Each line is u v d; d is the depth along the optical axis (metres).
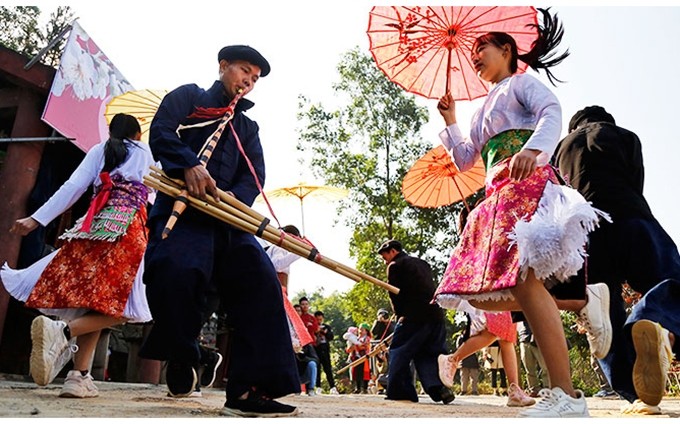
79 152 6.41
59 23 13.95
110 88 6.50
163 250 2.28
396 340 5.12
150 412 2.34
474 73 3.48
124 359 8.76
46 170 5.97
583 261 2.22
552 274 2.39
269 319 2.33
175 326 2.19
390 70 3.55
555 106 2.34
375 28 3.50
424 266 5.20
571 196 2.27
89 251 3.10
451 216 23.94
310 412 2.80
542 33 2.84
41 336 2.82
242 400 2.29
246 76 2.67
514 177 2.24
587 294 2.91
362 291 25.28
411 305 5.07
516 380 4.84
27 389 3.55
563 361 2.19
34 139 5.50
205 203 2.34
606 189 3.21
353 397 6.05
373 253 24.39
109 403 2.70
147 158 3.32
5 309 5.20
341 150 24.88
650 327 2.63
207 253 2.30
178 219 2.38
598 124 3.52
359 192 24.50
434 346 5.07
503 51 2.72
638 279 3.07
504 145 2.46
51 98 5.48
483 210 2.44
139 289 3.17
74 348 3.06
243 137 2.70
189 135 2.57
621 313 3.05
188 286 2.21
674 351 2.80
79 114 5.87
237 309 2.36
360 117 24.84
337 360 34.72
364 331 12.67
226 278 2.40
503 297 2.38
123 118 3.38
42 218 3.10
